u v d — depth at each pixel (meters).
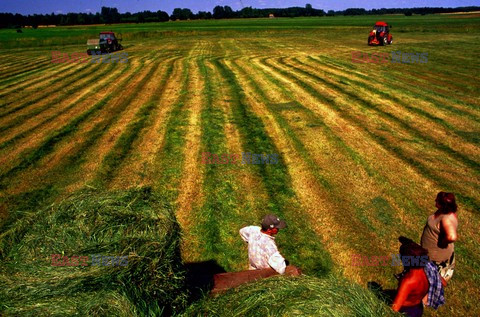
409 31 43.16
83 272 2.46
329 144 8.50
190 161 7.76
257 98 12.78
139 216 3.07
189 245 4.96
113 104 12.48
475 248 4.78
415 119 10.18
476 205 5.83
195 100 12.72
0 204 6.09
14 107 12.35
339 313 2.22
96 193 3.42
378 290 4.08
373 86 14.08
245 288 2.57
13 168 7.53
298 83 14.92
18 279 2.40
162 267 2.69
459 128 9.42
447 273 3.67
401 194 6.26
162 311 2.55
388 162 7.52
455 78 15.43
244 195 6.32
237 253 4.79
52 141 9.06
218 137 9.14
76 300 2.27
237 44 32.25
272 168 7.36
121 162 7.76
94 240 2.78
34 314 2.16
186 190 6.53
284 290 2.44
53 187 6.68
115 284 2.41
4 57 26.94
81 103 12.72
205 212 5.77
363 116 10.52
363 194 6.28
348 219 5.54
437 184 6.58
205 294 2.89
